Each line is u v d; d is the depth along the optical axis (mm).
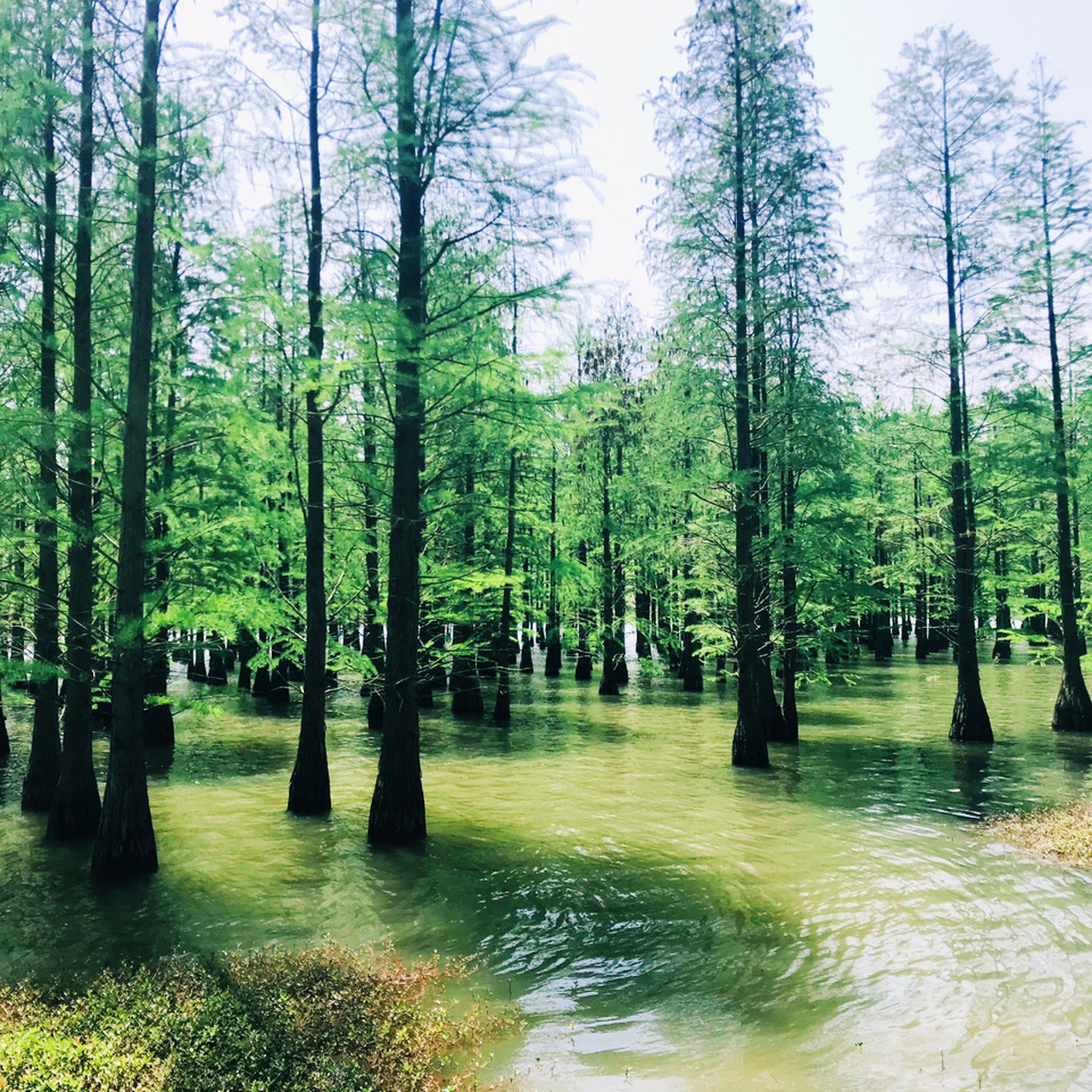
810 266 16781
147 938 8031
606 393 12000
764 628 18891
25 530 11039
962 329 19719
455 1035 5922
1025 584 23406
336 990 6203
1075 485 22062
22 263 11023
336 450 14281
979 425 20531
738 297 17219
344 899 9227
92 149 11094
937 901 9039
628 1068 5641
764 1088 5383
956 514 20797
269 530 12633
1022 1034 6039
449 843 11477
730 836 11875
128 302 11734
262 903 9062
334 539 15891
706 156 17375
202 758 17938
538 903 9141
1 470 10836
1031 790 14852
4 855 10695
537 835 11914
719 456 18984
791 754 18797
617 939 8133
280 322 11875
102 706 20688
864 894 9336
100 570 13359
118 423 11469
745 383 16922
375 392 12500
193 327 12000
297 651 14828
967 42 19156
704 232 17359
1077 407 22672
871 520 21062
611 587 29141
